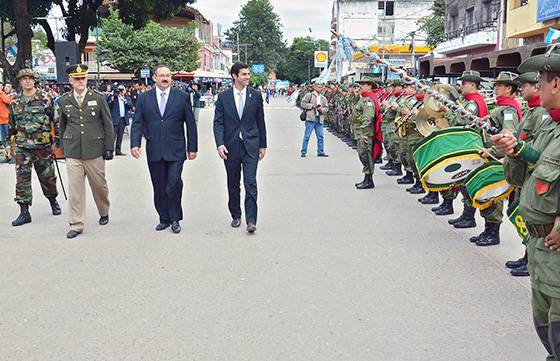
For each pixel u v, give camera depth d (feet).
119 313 16.29
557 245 10.61
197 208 29.53
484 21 93.61
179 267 20.13
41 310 16.61
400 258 21.13
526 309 16.58
